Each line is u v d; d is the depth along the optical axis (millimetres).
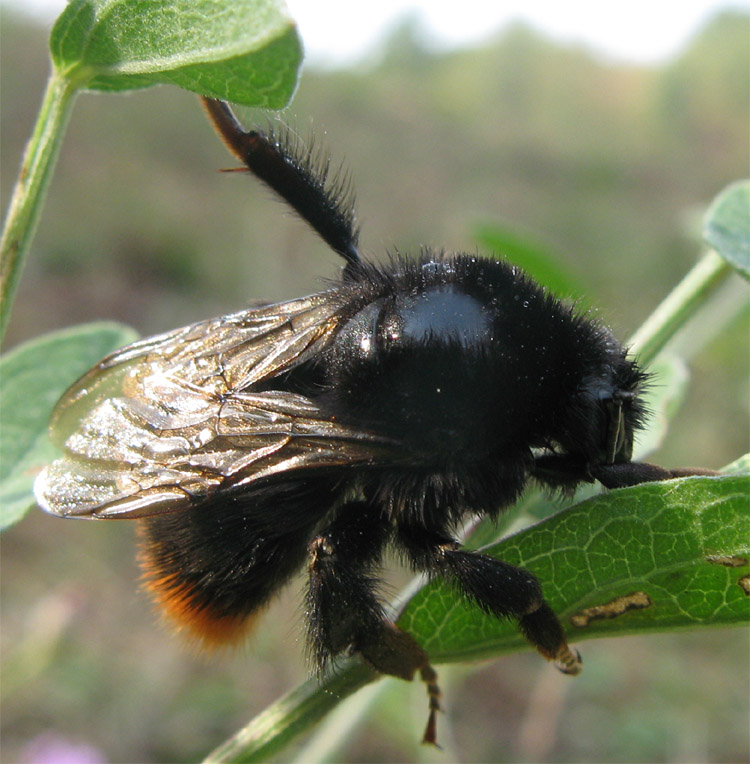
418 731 92
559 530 46
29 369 58
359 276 54
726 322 93
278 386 52
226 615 55
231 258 314
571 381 50
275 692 149
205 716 144
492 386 49
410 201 413
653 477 50
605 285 347
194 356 53
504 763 146
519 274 51
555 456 52
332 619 51
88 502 50
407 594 52
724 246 53
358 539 53
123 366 54
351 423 51
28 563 166
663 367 60
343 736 76
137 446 51
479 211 417
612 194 503
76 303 284
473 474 51
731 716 152
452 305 50
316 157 59
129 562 173
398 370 50
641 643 166
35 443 56
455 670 90
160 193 353
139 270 309
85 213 328
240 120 59
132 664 147
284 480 51
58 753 121
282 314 54
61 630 124
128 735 138
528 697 161
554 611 47
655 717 150
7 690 119
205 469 50
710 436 221
